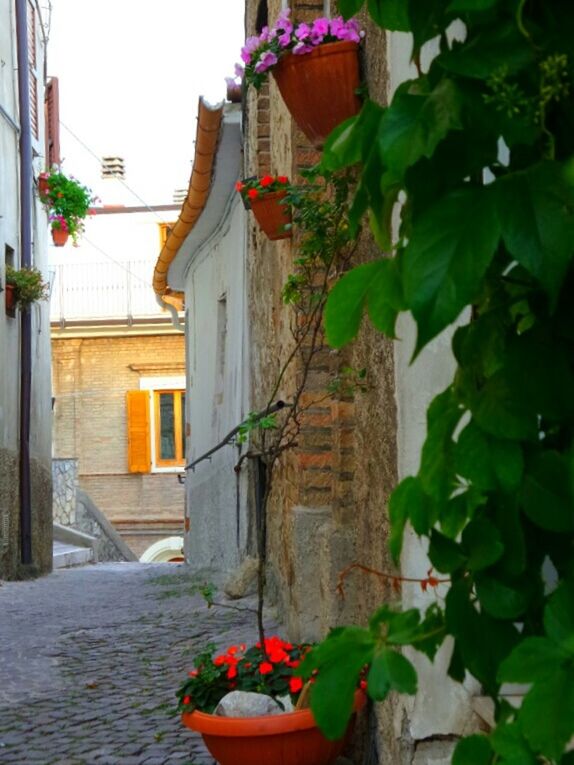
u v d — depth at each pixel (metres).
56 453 34.03
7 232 16.55
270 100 8.59
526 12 1.51
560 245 1.38
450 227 1.42
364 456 4.59
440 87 1.49
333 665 1.64
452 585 1.70
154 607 10.77
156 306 33.72
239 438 5.70
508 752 1.45
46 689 6.77
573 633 1.43
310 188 6.34
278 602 8.51
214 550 14.60
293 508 6.51
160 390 33.88
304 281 5.79
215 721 4.10
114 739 5.41
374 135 1.60
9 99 16.89
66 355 34.03
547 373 1.57
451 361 3.27
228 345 13.18
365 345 4.56
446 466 1.67
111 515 33.84
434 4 1.59
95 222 34.06
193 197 12.41
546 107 1.51
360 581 4.78
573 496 1.53
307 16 6.93
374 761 4.24
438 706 3.39
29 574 16.66
